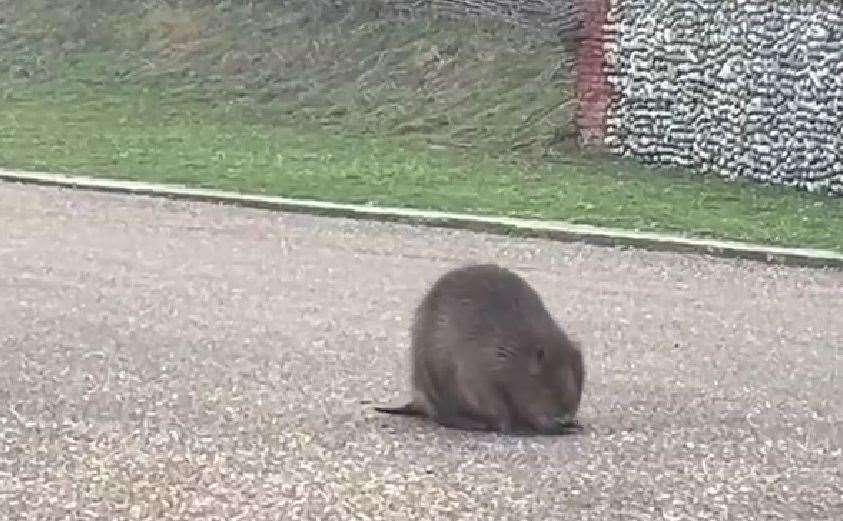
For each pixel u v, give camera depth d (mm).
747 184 20469
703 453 6723
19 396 7543
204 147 21750
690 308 11414
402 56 26219
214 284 11688
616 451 6672
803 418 7613
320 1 28172
